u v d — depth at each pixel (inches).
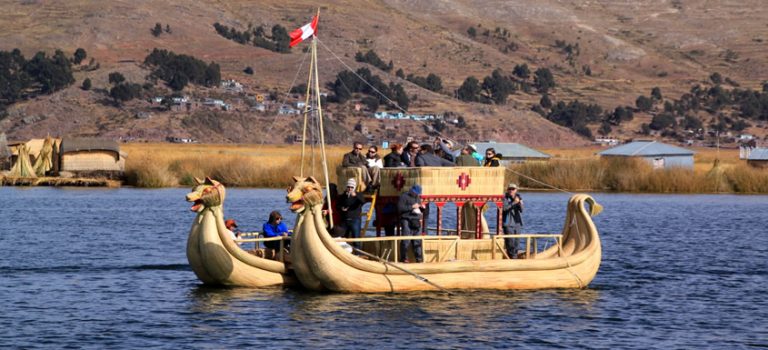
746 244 4616.1
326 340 2347.4
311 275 2856.8
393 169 2989.7
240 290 2957.7
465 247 2999.5
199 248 2965.1
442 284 2913.4
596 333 2471.7
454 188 2957.7
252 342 2326.5
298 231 2847.0
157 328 2470.5
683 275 3508.9
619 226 5536.4
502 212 3134.8
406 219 2891.2
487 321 2566.4
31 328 2471.7
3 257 3831.2
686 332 2512.3
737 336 2479.1
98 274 3368.6
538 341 2373.3
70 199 7313.0
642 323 2608.3
